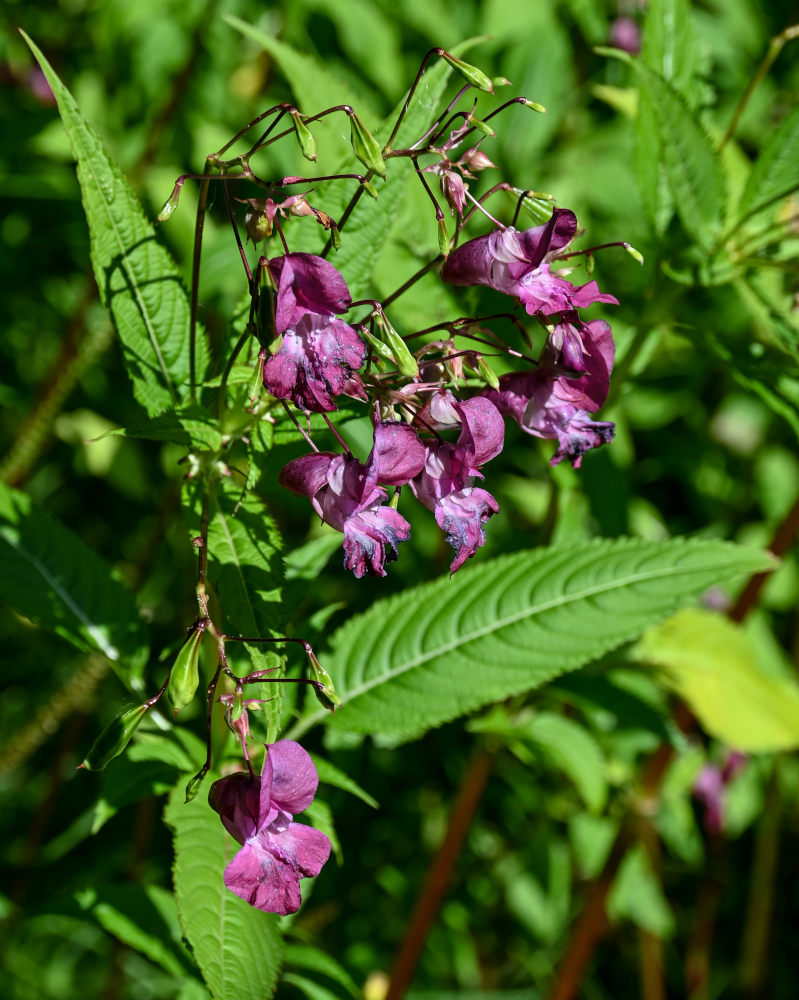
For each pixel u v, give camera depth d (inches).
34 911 33.6
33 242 47.8
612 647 33.3
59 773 45.8
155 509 49.1
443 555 41.8
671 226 36.4
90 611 33.9
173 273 32.4
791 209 35.8
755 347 35.4
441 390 30.7
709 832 52.1
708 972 55.4
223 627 33.1
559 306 30.9
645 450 50.3
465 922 47.0
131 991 44.6
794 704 37.0
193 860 30.7
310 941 42.6
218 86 45.8
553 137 47.7
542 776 45.0
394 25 44.5
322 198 32.7
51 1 48.3
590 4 46.9
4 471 44.1
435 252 35.1
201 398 32.4
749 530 49.3
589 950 40.1
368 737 44.9
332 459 30.4
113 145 45.2
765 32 49.1
